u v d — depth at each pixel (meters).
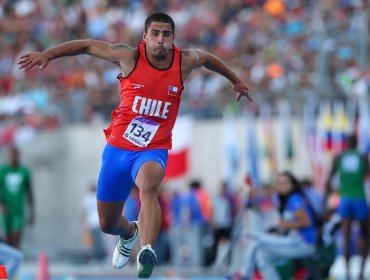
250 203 37.56
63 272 47.78
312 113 54.09
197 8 72.88
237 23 69.00
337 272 44.69
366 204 39.97
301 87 59.22
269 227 39.53
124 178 20.73
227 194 51.78
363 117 52.88
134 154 20.48
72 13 74.81
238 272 37.09
